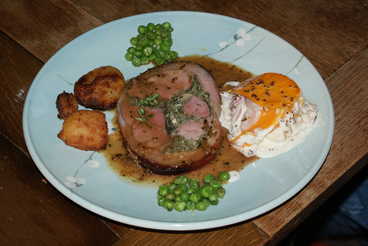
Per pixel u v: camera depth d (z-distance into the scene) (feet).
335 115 1.86
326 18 2.15
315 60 2.02
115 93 1.93
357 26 2.12
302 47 2.06
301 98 1.83
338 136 1.80
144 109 1.90
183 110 1.90
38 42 2.08
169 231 1.60
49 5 2.19
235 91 1.85
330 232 2.68
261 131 1.78
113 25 2.07
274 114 1.77
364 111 1.86
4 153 1.77
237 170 1.77
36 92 1.87
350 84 1.93
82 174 1.74
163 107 1.91
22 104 1.92
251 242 1.58
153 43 2.06
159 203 1.65
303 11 2.17
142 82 1.97
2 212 1.63
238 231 1.60
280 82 1.83
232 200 1.66
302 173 1.68
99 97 1.91
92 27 2.13
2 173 1.72
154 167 1.77
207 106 1.91
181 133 1.84
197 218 1.60
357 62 2.00
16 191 1.68
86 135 1.78
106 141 1.83
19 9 2.17
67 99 1.87
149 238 1.59
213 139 1.83
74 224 1.61
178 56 2.09
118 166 1.79
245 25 2.08
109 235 1.60
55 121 1.85
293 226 1.67
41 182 1.70
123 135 1.85
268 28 2.13
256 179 1.72
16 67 2.01
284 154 1.77
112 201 1.66
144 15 2.09
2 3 2.19
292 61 1.97
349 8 2.17
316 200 1.68
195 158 1.78
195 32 2.10
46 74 1.93
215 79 2.03
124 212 1.61
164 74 1.99
